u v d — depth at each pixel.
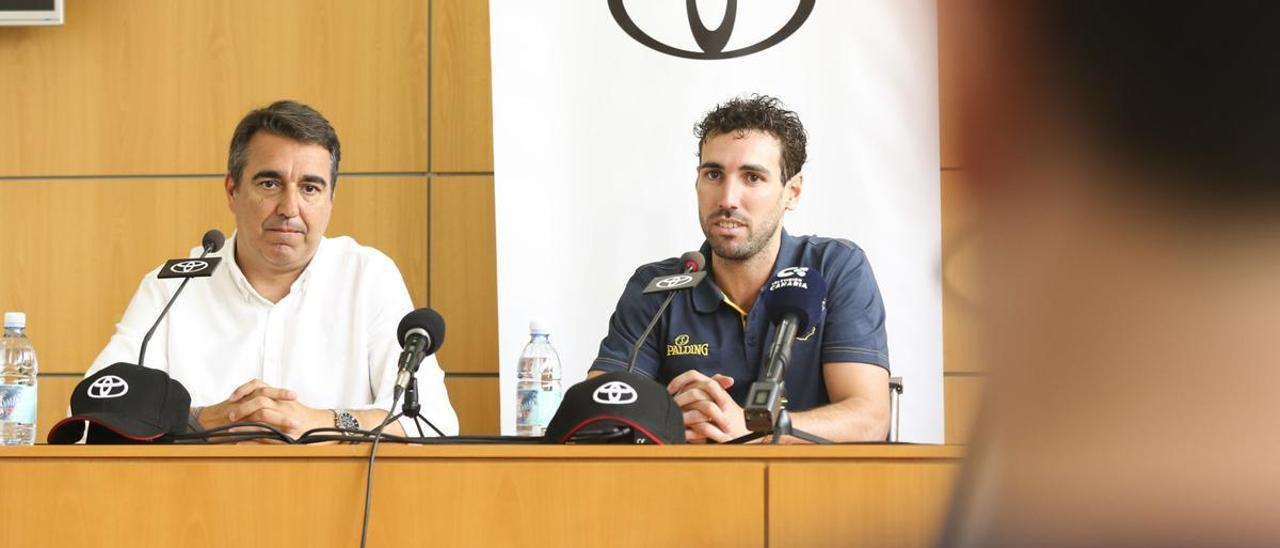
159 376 1.79
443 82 3.32
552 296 3.06
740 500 1.44
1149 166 0.19
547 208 3.07
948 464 0.25
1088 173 0.20
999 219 0.20
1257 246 0.19
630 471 1.45
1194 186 0.19
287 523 1.48
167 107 3.36
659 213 3.06
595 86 3.08
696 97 3.07
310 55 3.34
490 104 3.31
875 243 2.99
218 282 2.64
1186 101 0.19
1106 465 0.20
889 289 2.97
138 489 1.50
